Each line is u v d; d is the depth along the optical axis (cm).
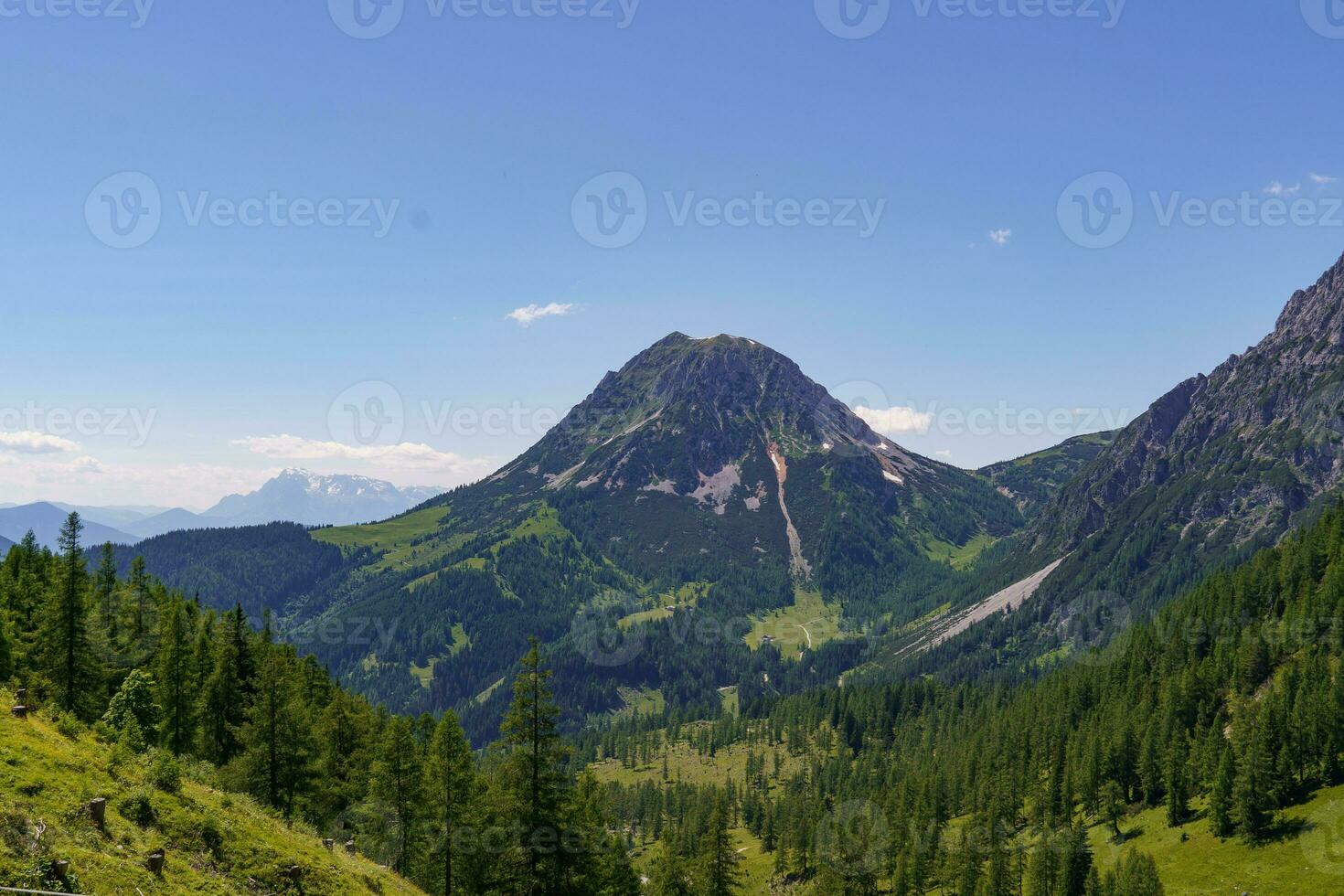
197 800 4381
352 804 7188
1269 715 14212
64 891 2983
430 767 6469
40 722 4275
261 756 6322
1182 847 13512
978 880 13462
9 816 3186
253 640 8356
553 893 5300
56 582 6875
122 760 4234
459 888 6188
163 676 7006
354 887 4591
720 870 10200
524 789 5388
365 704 9988
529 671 5525
